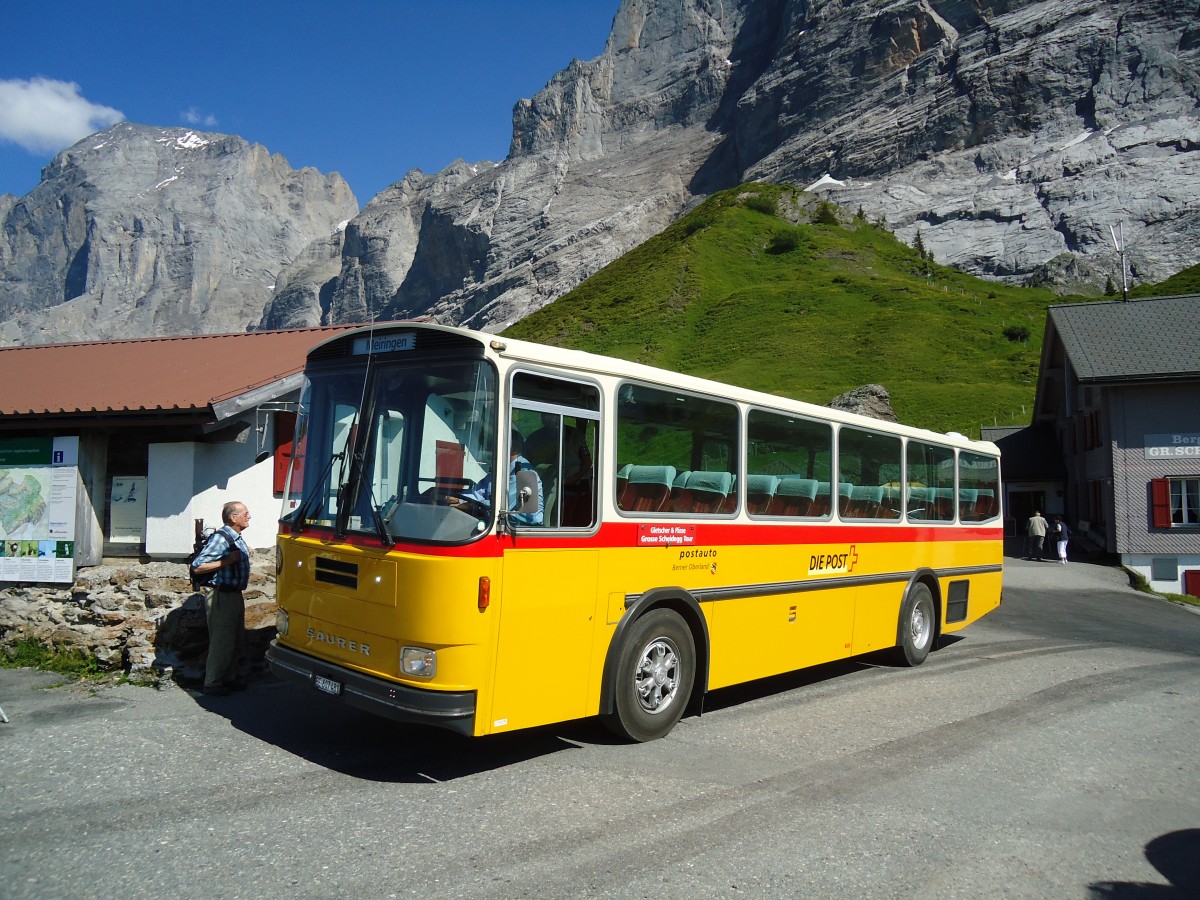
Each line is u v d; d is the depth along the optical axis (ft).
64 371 46.26
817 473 30.53
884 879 15.93
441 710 18.34
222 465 37.83
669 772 21.17
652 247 369.71
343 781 19.77
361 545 20.31
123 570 33.06
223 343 50.65
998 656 40.91
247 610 30.25
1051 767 23.00
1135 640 50.62
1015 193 478.18
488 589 18.97
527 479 19.60
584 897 14.61
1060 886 16.07
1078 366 96.68
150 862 15.44
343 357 22.84
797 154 609.83
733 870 15.92
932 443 38.88
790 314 258.98
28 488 36.78
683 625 24.25
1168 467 92.48
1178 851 17.89
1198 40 491.31
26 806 17.87
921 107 564.71
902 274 325.21
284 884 14.70
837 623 31.42
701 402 25.39
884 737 25.25
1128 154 463.83
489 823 17.58
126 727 23.35
